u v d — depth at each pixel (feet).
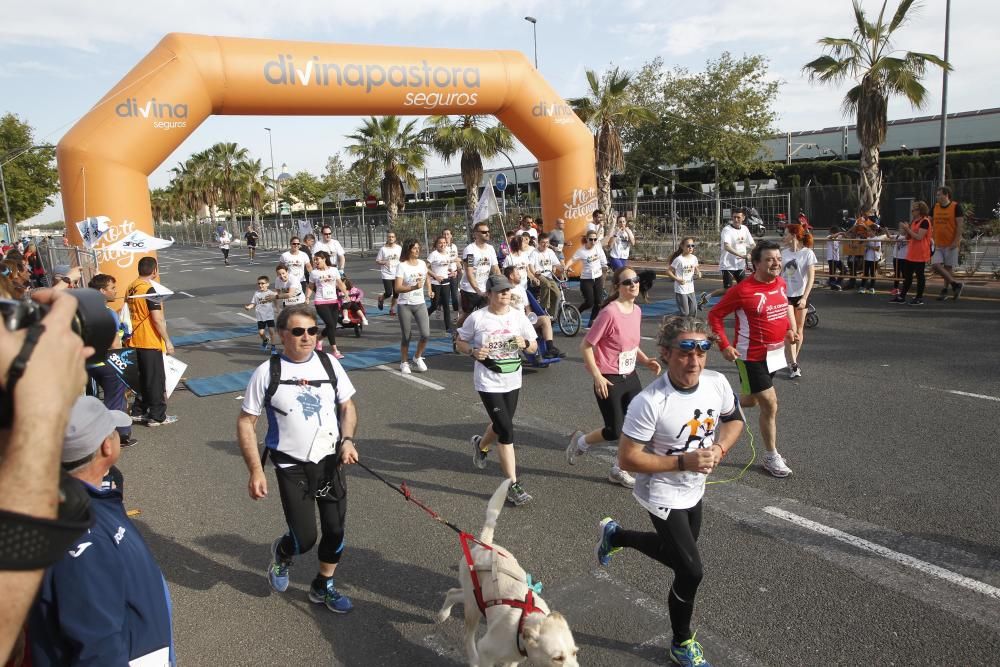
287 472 13.23
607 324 18.54
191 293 76.95
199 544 17.30
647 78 106.01
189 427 27.14
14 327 3.96
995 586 13.64
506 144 94.17
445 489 20.04
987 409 23.76
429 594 14.64
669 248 77.30
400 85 46.65
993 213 71.20
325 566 13.94
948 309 42.29
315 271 38.06
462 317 39.99
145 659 7.59
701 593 13.97
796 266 28.96
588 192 56.95
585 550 16.11
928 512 16.78
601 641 12.70
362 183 116.16
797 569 14.66
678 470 11.23
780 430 23.07
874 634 12.34
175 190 232.53
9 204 127.65
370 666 12.35
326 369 13.50
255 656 12.75
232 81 41.96
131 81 39.83
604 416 19.20
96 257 36.99
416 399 29.68
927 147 110.63
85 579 7.07
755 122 101.35
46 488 3.70
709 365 33.09
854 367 30.27
